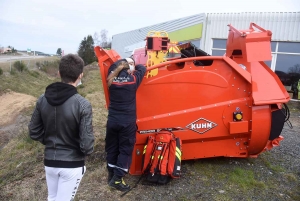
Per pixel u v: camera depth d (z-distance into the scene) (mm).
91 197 3529
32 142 6883
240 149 4176
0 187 4230
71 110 2236
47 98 2238
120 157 3432
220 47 15258
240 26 14484
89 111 2297
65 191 2340
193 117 3975
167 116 3945
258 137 3961
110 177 3680
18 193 3857
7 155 6543
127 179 3959
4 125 11438
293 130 6762
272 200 3418
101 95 12891
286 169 4293
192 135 4012
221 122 4004
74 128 2281
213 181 3879
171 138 3777
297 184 3811
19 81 20062
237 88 3957
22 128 9844
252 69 3914
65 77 2289
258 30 4027
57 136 2301
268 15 13688
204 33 15438
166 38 4016
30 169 4855
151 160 3693
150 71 3850
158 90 3914
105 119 7742
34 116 2367
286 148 5254
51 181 2410
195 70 3926
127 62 3395
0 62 30672
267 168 4305
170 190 3654
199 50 4844
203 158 4582
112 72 3352
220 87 3957
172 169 3625
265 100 3805
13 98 15812
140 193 3596
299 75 13281
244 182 3838
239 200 3420
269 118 3912
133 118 3395
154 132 3967
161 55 4039
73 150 2340
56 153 2309
